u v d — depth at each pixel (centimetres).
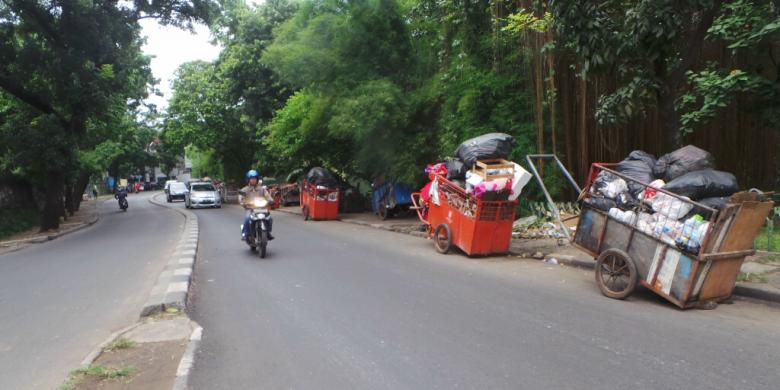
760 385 384
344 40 1666
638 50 810
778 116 1006
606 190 686
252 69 3031
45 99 1981
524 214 1298
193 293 742
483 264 903
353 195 2320
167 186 5094
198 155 6131
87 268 1022
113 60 1966
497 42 1305
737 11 963
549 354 455
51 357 497
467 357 454
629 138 1252
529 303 629
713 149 1278
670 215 597
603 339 492
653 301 632
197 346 496
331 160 2245
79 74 1875
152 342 507
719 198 594
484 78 1320
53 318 639
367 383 405
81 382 407
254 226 1085
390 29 1638
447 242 1012
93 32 1798
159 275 873
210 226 1895
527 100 1293
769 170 1260
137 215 2972
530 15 1102
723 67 1145
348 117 1555
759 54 1002
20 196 2681
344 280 795
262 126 3111
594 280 749
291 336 528
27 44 1811
